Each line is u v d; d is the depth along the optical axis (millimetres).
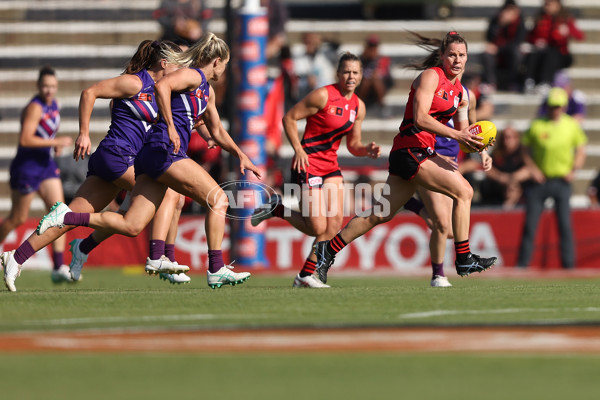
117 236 52094
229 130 51438
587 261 51625
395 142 28188
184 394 12320
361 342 16453
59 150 39188
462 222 28172
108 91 25891
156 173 25422
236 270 49312
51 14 70188
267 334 17359
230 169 50594
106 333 17562
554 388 12672
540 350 15617
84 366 14359
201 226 50688
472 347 15906
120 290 28297
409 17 75062
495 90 66000
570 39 71875
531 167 50469
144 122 26562
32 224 52094
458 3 74938
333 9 76500
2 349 15836
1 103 66438
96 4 70000
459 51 27281
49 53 68625
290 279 42781
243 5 50438
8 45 69438
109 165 26281
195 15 62344
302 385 12922
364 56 64062
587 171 63000
